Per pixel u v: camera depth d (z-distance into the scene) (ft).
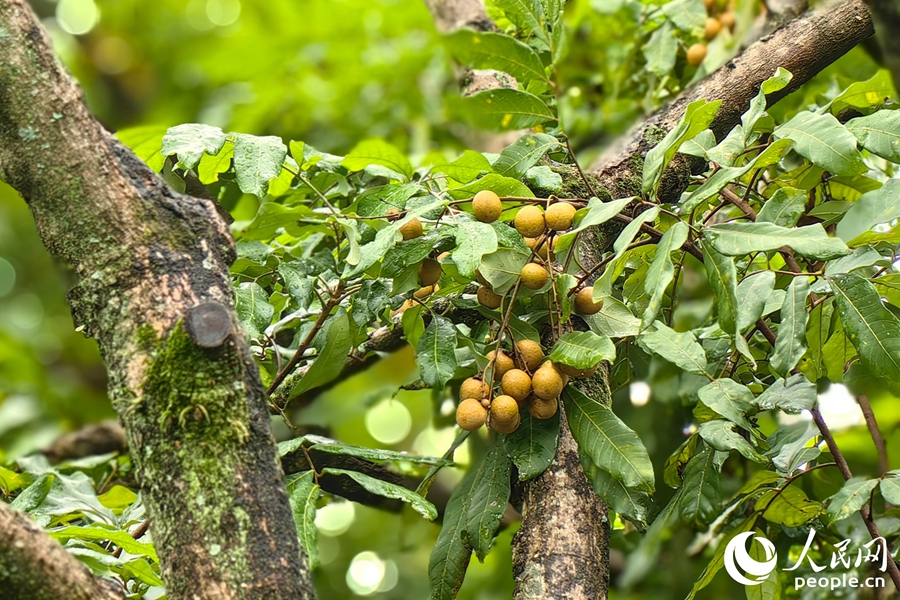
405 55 10.17
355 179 8.18
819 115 7.18
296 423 9.05
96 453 9.33
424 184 7.53
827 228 7.90
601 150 9.23
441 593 7.36
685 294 9.29
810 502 7.65
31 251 14.39
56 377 11.44
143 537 7.52
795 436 7.88
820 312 7.44
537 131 8.90
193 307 6.60
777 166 8.25
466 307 7.54
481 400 7.22
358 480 7.21
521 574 7.22
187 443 6.53
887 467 7.89
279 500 6.56
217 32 14.12
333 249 8.25
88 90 13.96
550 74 8.11
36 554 6.36
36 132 6.69
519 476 7.27
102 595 6.46
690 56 8.84
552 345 7.47
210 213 6.77
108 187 6.68
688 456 7.77
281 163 7.23
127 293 6.63
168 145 7.22
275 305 7.84
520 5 7.57
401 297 7.48
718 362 7.86
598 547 7.25
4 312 13.92
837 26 8.02
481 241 7.03
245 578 6.44
